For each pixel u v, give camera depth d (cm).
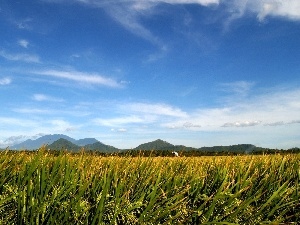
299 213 392
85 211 344
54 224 324
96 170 453
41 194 354
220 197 371
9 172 420
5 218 324
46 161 438
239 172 497
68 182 379
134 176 449
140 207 388
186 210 382
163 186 431
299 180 514
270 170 549
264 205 378
